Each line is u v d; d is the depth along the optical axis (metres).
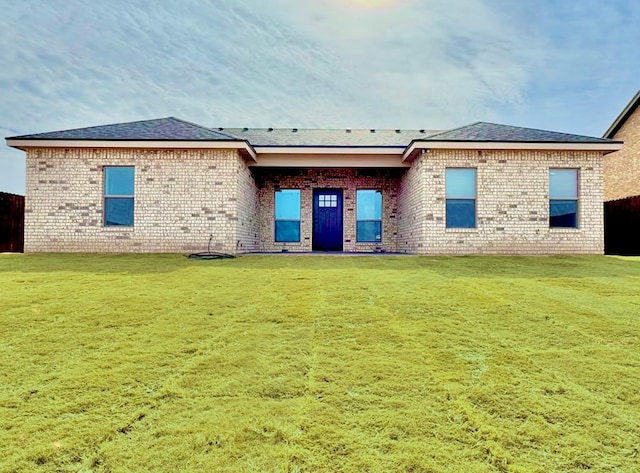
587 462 1.85
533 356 3.15
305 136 14.17
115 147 10.25
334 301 4.93
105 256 9.49
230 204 10.41
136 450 1.92
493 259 9.33
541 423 2.18
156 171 10.42
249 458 1.86
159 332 3.69
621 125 15.90
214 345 3.37
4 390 2.52
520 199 10.54
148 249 10.38
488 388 2.59
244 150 10.59
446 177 10.66
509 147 10.38
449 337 3.59
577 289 5.70
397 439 2.02
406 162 12.04
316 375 2.78
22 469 1.77
